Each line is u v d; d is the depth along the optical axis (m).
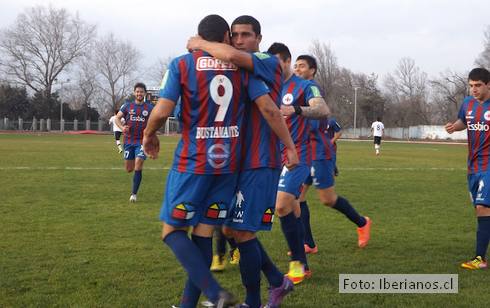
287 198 4.82
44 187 10.99
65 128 72.25
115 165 16.41
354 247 6.15
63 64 71.88
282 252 5.85
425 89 84.44
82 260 5.31
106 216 7.84
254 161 3.45
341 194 10.72
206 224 3.38
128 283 4.59
